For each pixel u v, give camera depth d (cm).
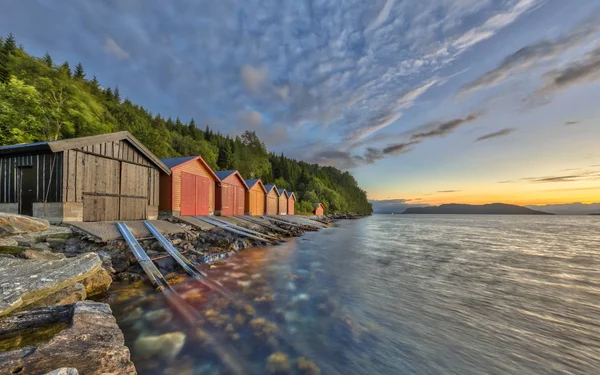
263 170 6944
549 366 417
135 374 294
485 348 466
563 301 717
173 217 1451
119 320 507
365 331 516
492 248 1809
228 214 2280
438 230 3672
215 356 405
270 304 627
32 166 955
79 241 830
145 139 3500
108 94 6700
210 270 902
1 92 1812
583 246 1961
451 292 788
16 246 610
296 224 2908
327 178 11806
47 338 351
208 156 5619
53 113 2200
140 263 759
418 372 392
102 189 1060
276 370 380
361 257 1354
